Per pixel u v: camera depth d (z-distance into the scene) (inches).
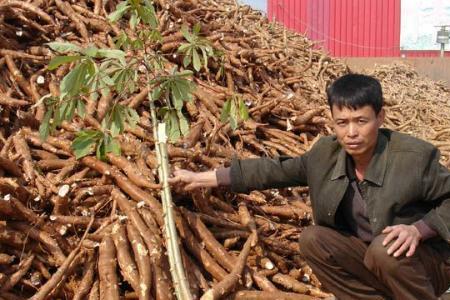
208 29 213.9
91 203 126.4
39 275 116.6
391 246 94.5
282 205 145.0
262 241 128.9
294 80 225.3
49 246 117.3
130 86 115.3
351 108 93.1
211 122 162.2
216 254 119.3
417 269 97.1
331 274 108.5
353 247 104.7
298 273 126.3
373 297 109.1
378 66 387.2
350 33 543.2
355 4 542.6
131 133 143.6
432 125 303.3
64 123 142.3
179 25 197.6
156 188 122.2
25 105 149.7
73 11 183.0
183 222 121.3
